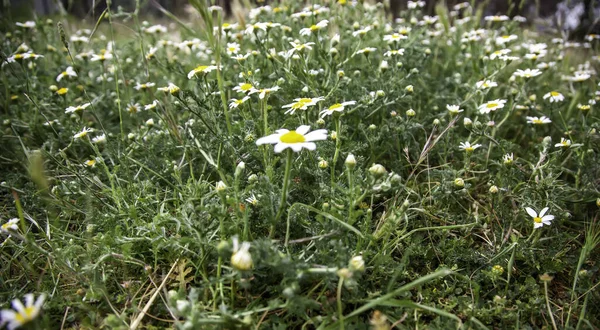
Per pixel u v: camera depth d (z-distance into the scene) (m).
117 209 0.18
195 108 0.21
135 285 0.16
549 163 0.20
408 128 0.22
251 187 0.15
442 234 0.18
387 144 0.22
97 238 0.16
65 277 0.17
